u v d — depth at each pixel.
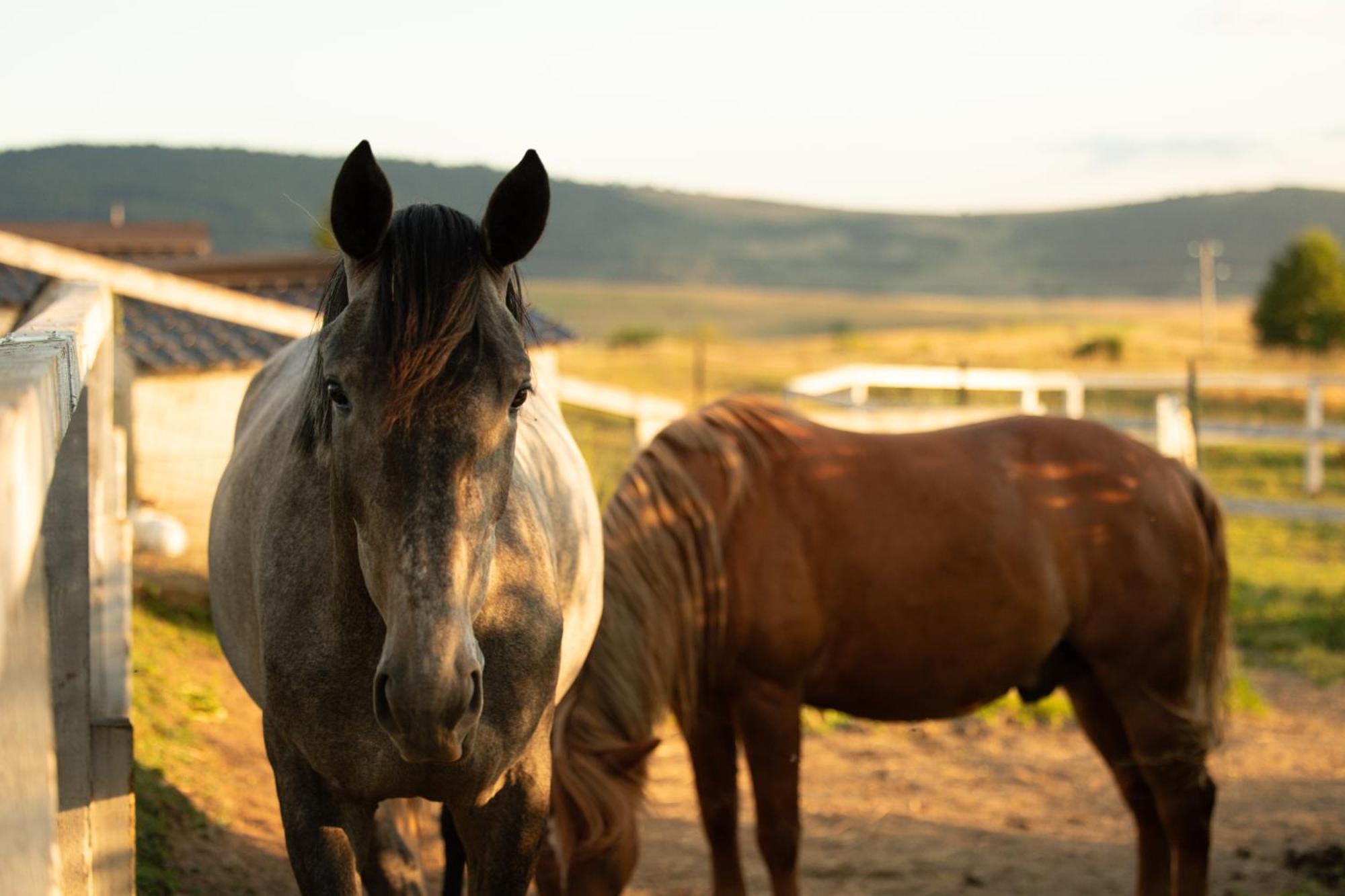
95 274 6.86
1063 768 5.74
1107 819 5.03
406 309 1.79
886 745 6.09
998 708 6.63
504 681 2.18
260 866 4.00
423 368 1.74
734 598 3.62
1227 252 162.50
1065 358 38.47
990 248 175.38
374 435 1.77
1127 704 3.93
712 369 32.19
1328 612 8.63
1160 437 8.66
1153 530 3.91
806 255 173.38
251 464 2.58
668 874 4.41
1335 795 5.25
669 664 3.50
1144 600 3.88
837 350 43.03
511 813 2.36
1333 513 9.82
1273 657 7.78
